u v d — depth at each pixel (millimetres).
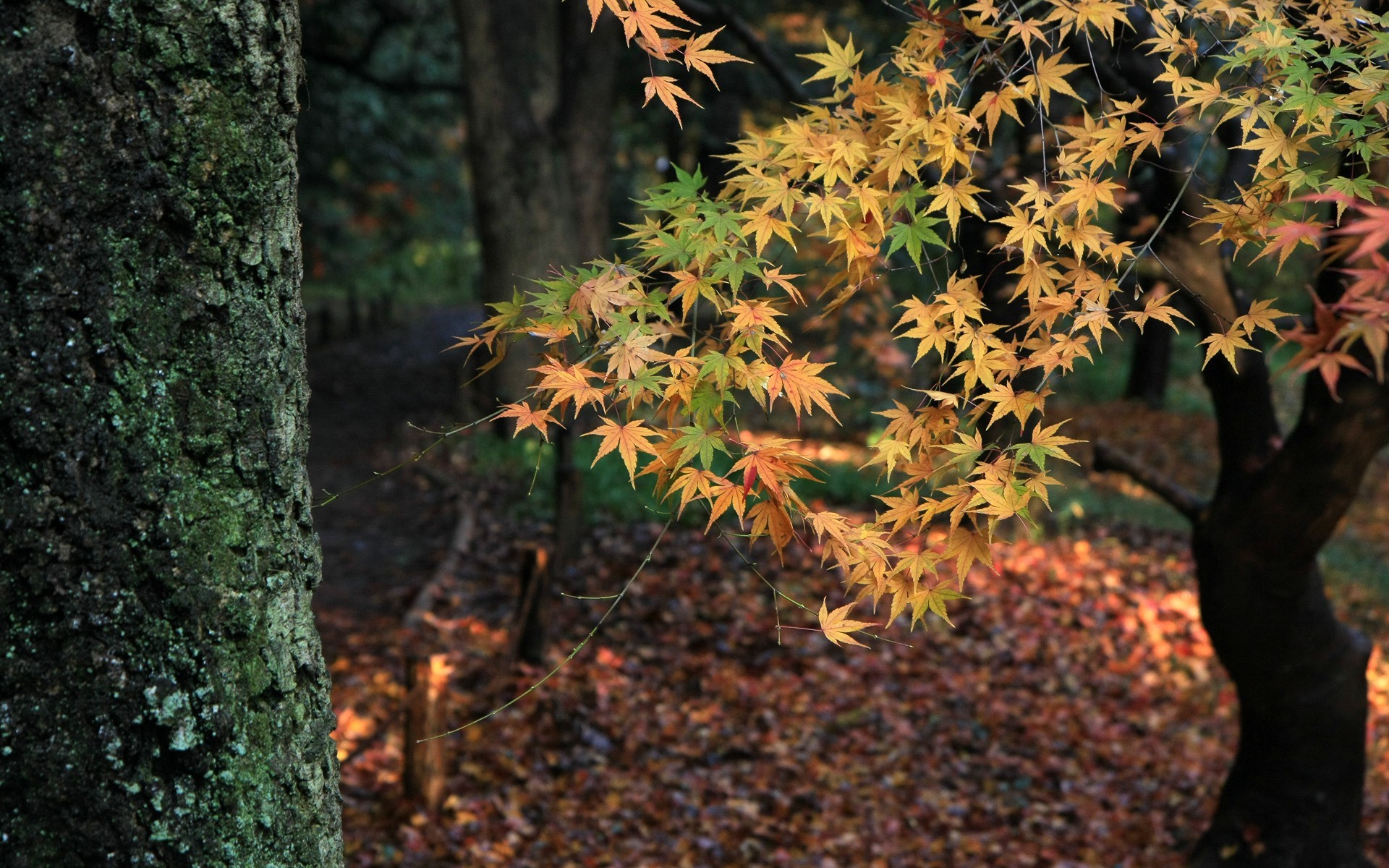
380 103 21281
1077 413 17844
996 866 5289
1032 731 6840
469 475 11781
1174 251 3742
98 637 1350
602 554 9078
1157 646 8289
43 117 1287
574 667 6945
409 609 7941
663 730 6246
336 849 1625
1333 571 11023
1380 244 1189
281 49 1444
